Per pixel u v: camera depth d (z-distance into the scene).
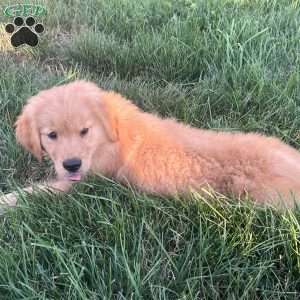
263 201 0.49
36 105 0.53
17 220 0.49
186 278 0.45
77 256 0.45
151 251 0.47
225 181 0.51
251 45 0.79
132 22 0.88
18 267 0.44
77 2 0.99
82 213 0.51
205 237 0.46
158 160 0.52
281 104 0.68
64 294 0.43
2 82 0.73
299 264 0.45
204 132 0.56
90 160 0.53
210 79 0.73
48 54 0.84
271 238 0.46
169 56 0.78
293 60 0.77
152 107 0.69
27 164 0.62
